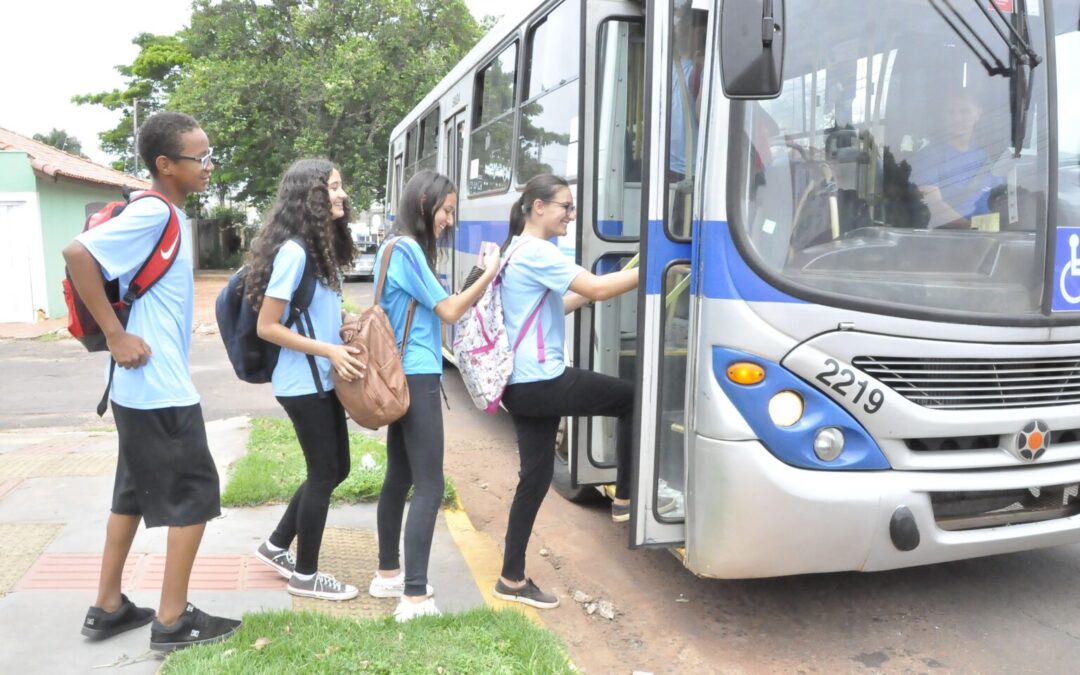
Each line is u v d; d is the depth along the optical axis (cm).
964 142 362
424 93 2883
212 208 4128
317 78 2850
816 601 431
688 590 443
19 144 1909
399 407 353
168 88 3825
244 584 408
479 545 479
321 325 363
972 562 478
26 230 1739
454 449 732
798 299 339
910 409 347
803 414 344
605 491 521
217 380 1066
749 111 343
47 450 650
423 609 369
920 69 361
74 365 1238
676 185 376
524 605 409
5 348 1417
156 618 341
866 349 344
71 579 402
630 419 409
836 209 349
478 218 804
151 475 322
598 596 434
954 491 355
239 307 374
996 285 360
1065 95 375
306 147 2823
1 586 394
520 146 661
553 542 506
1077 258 371
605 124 480
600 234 478
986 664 370
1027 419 361
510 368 372
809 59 349
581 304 420
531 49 648
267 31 3022
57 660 330
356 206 2997
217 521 493
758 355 340
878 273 349
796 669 366
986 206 363
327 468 378
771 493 341
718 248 345
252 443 650
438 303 360
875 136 355
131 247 302
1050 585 447
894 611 420
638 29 481
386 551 400
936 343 348
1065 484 372
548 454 394
